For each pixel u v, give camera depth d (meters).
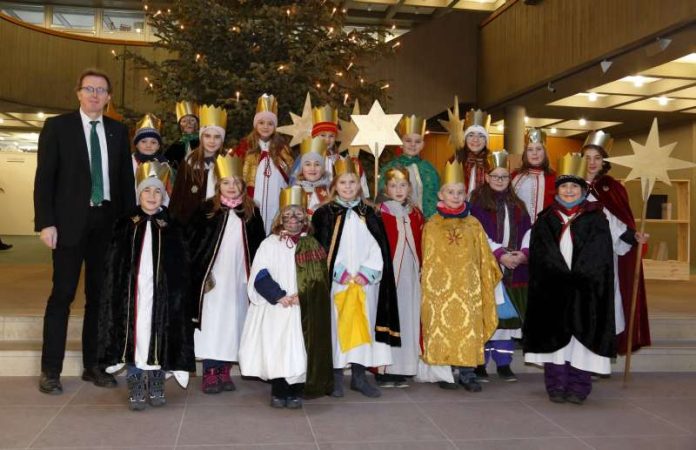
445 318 4.45
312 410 4.00
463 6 14.14
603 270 4.23
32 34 13.05
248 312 4.18
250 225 4.39
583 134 15.05
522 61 10.82
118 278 3.90
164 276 3.94
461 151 5.30
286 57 7.29
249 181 4.92
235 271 4.34
